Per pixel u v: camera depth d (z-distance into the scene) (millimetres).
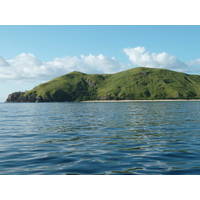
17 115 57875
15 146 18859
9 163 14031
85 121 39281
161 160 14422
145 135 23953
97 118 45188
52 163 13938
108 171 12508
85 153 16297
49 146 18766
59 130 28219
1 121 40719
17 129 29516
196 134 24422
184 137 22641
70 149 17594
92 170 12648
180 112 62000
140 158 14906
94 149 17547
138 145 18938
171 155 15586
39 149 17672
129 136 23391
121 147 18203
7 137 23328
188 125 32156
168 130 27500
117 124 34062
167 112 62469
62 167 13188
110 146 18609
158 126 31281
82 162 14055
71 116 52281
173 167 13070
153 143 19734
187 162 13969
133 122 36594
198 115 50375
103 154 15977
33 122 38438
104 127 30719
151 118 43594
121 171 12500
